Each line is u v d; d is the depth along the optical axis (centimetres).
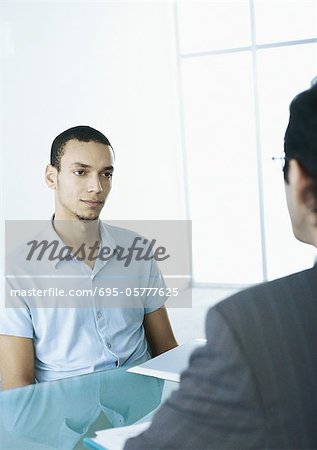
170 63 622
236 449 67
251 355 66
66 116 467
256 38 574
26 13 423
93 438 111
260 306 69
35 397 144
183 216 640
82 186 173
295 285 72
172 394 74
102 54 514
